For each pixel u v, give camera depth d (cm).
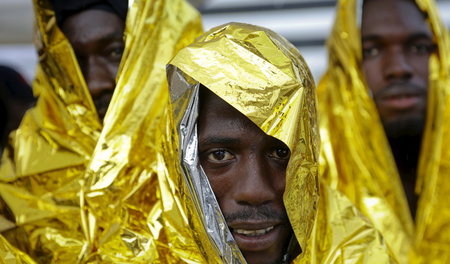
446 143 235
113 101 191
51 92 206
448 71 236
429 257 225
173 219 171
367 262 176
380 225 211
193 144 162
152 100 192
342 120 230
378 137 228
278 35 170
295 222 161
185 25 203
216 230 161
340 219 182
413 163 237
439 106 233
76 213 192
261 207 161
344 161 225
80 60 203
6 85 293
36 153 203
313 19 423
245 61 160
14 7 361
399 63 231
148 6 198
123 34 201
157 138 183
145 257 174
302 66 165
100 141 186
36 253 189
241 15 425
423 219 227
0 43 372
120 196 182
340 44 238
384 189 222
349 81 234
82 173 199
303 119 159
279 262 166
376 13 234
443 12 411
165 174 172
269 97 156
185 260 171
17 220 194
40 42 205
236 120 160
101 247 179
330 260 175
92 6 201
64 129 205
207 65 160
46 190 198
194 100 162
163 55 197
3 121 292
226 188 162
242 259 161
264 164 161
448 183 233
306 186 162
